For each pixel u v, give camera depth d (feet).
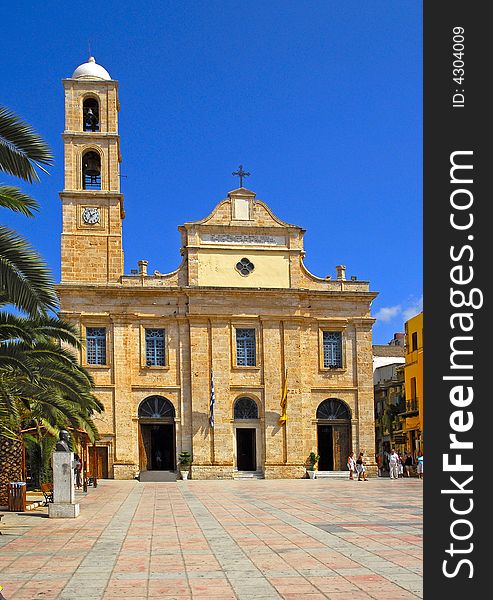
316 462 175.42
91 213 177.47
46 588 43.06
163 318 176.24
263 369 177.58
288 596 39.93
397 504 96.73
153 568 49.24
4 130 47.42
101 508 96.17
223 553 55.26
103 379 172.45
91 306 174.19
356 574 45.75
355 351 182.70
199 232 180.55
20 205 50.96
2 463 98.89
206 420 173.68
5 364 69.36
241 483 156.25
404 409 240.32
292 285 181.88
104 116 181.98
